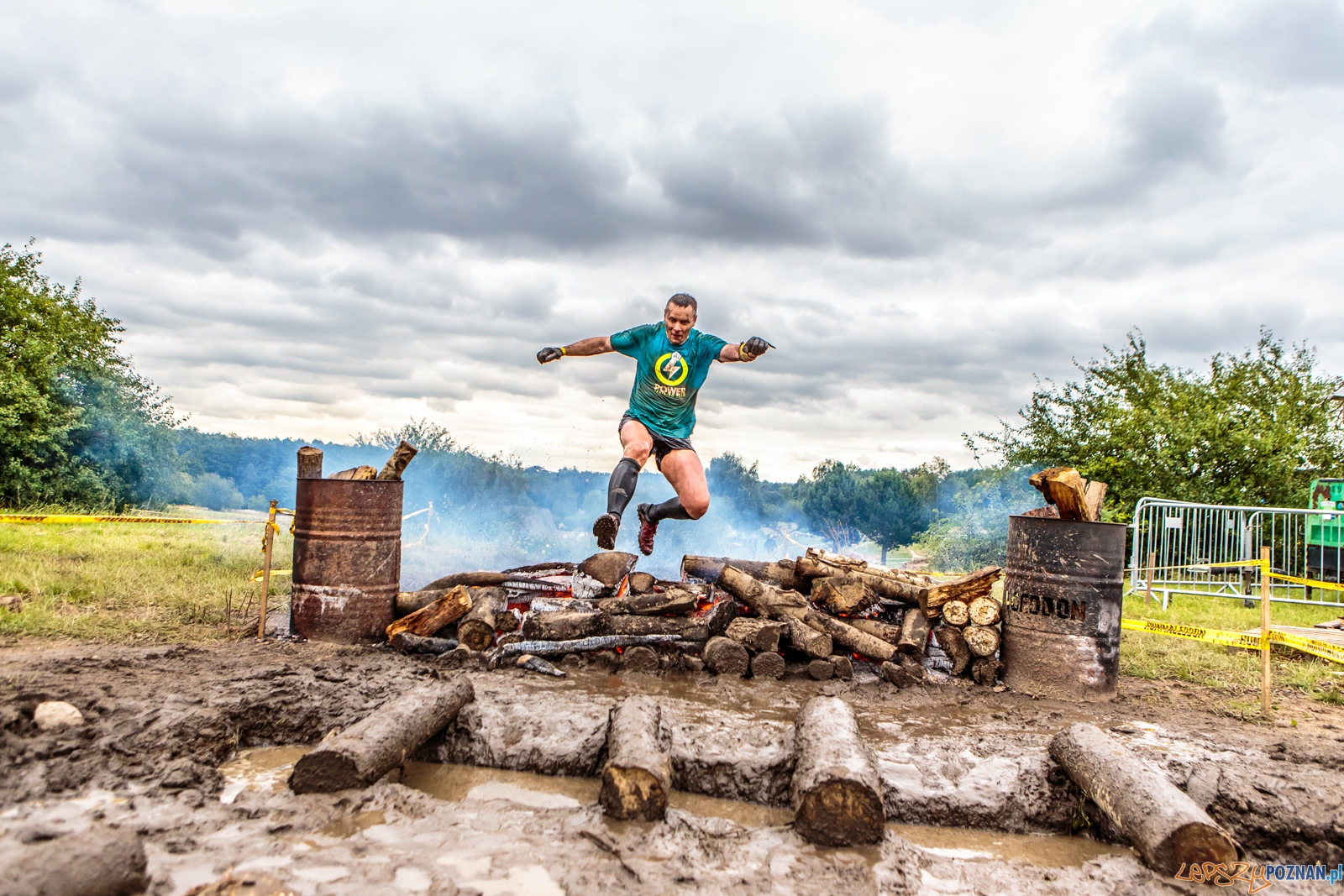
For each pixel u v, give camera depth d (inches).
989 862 135.5
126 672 188.4
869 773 140.2
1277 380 722.8
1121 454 674.8
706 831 137.8
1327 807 145.3
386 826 131.6
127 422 858.8
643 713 169.0
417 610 259.1
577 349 276.4
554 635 256.2
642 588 279.4
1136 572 484.1
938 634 256.7
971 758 170.7
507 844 127.6
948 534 836.6
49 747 141.5
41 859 96.3
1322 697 238.7
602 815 141.6
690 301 262.7
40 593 274.8
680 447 272.5
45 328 817.5
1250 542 476.1
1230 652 310.2
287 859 117.0
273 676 194.5
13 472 743.1
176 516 830.5
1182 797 138.1
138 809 129.6
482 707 183.8
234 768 157.2
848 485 1226.0
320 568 253.8
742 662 251.4
